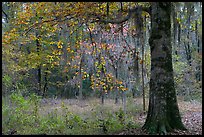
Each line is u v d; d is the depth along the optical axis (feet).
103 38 49.55
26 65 66.54
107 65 54.29
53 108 57.77
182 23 45.62
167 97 32.55
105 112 50.29
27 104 44.50
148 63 60.54
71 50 46.03
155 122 32.09
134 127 35.12
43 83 88.38
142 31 37.04
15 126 38.37
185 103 71.67
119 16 36.50
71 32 42.80
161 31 32.89
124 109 52.85
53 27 41.93
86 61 59.11
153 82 33.09
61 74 86.58
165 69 32.76
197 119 44.57
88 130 34.63
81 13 37.81
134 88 67.21
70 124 37.86
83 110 55.77
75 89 91.45
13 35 41.57
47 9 38.55
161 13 32.94
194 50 81.00
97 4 37.52
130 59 54.44
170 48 33.24
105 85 53.72
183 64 82.84
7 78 49.67
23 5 49.60
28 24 40.83
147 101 63.93
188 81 82.07
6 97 45.73
